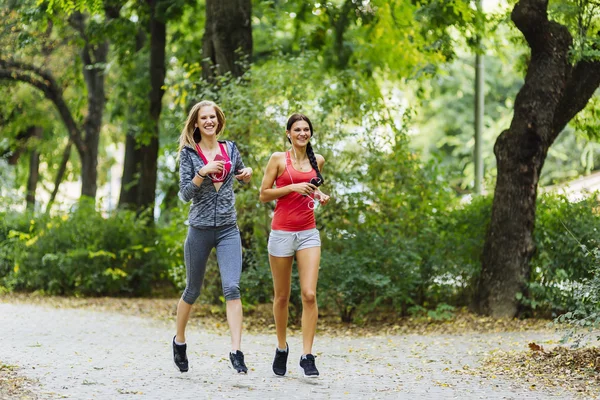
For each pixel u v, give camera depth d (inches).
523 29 480.7
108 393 248.4
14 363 305.1
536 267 500.1
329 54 655.8
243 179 281.9
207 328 465.1
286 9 681.6
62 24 792.3
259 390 256.7
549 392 257.8
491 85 1272.1
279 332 285.0
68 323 460.4
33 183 1154.0
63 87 900.6
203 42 564.1
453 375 292.2
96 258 674.8
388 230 508.4
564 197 520.7
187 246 281.4
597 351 315.9
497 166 501.4
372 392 257.6
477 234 522.3
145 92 780.0
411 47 661.3
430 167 533.0
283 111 491.5
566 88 493.7
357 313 508.4
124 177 828.6
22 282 689.6
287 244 279.1
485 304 495.2
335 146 495.8
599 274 305.4
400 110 529.3
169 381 270.8
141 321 492.1
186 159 279.4
